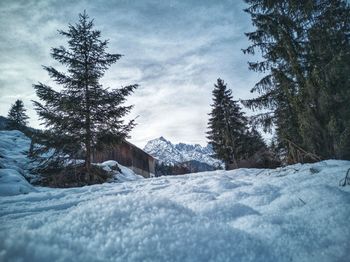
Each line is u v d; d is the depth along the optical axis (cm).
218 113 2806
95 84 1330
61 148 1215
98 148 1298
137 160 2972
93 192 519
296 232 177
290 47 1077
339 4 1078
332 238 162
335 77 970
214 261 123
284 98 1183
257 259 134
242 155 2394
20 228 153
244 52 1205
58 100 1217
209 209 237
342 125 969
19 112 4012
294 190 319
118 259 106
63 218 152
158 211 166
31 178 1161
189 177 739
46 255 85
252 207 270
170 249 121
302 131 1009
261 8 1190
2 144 1563
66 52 1370
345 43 1052
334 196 249
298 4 1092
